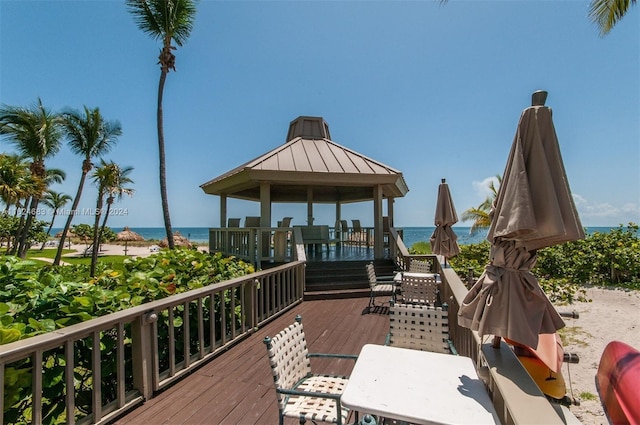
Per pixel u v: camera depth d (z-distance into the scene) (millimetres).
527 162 1625
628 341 5527
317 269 7891
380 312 5656
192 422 2377
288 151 9625
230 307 4277
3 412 1830
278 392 1867
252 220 9461
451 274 4328
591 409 3615
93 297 2707
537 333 1597
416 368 1917
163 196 12219
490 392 1789
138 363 2668
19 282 2949
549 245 1640
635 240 10078
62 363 2242
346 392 1644
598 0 6277
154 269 3932
